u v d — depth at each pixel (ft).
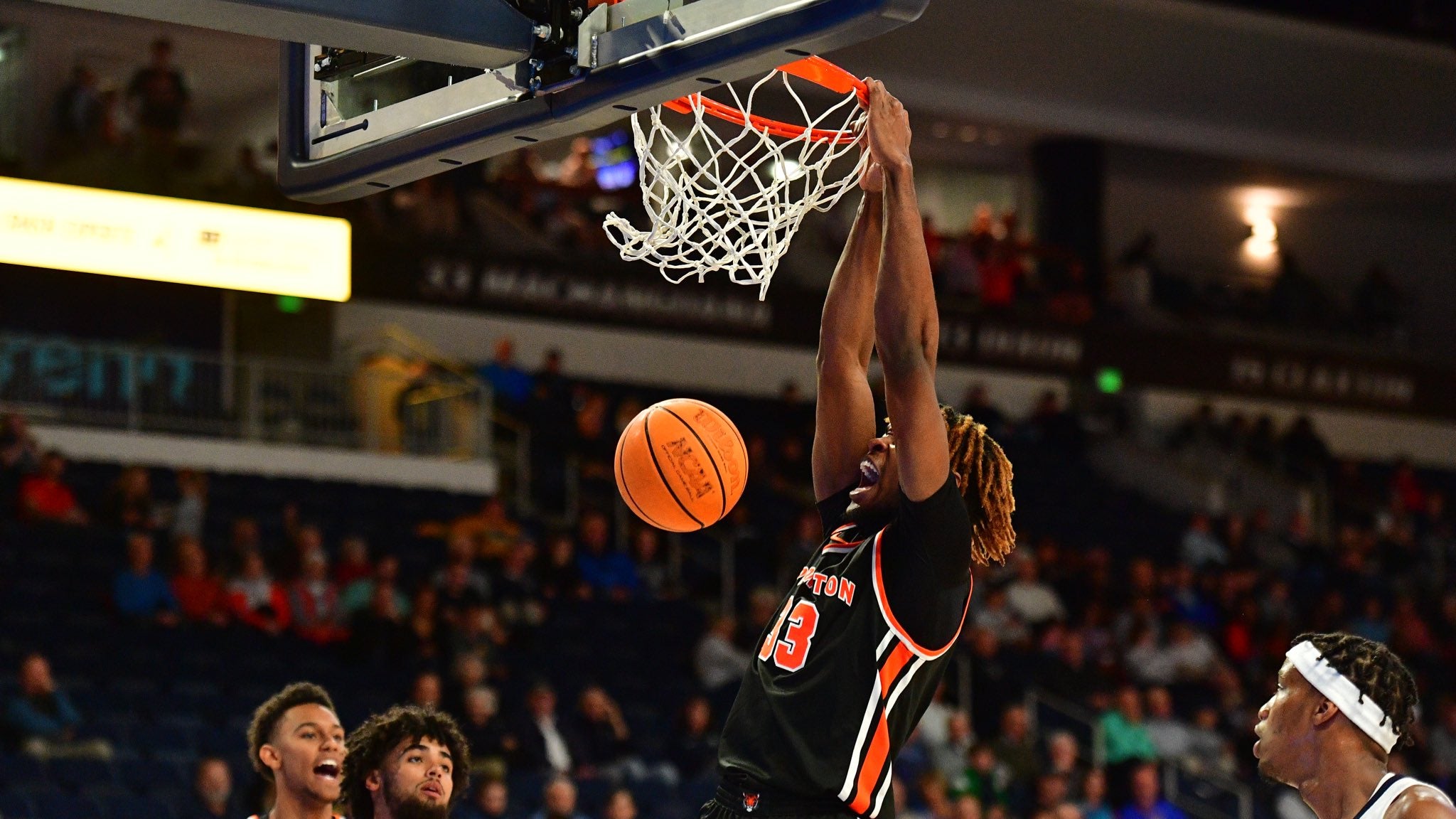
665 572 45.75
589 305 54.08
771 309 56.75
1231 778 38.65
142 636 35.65
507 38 10.48
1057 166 66.74
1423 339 75.56
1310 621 50.98
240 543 39.22
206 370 47.14
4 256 45.37
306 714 13.69
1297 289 68.13
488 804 30.71
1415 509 61.82
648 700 38.93
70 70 55.21
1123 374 61.41
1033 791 36.11
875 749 9.41
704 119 12.66
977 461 10.34
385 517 44.86
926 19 58.08
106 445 45.03
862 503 10.16
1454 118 67.05
